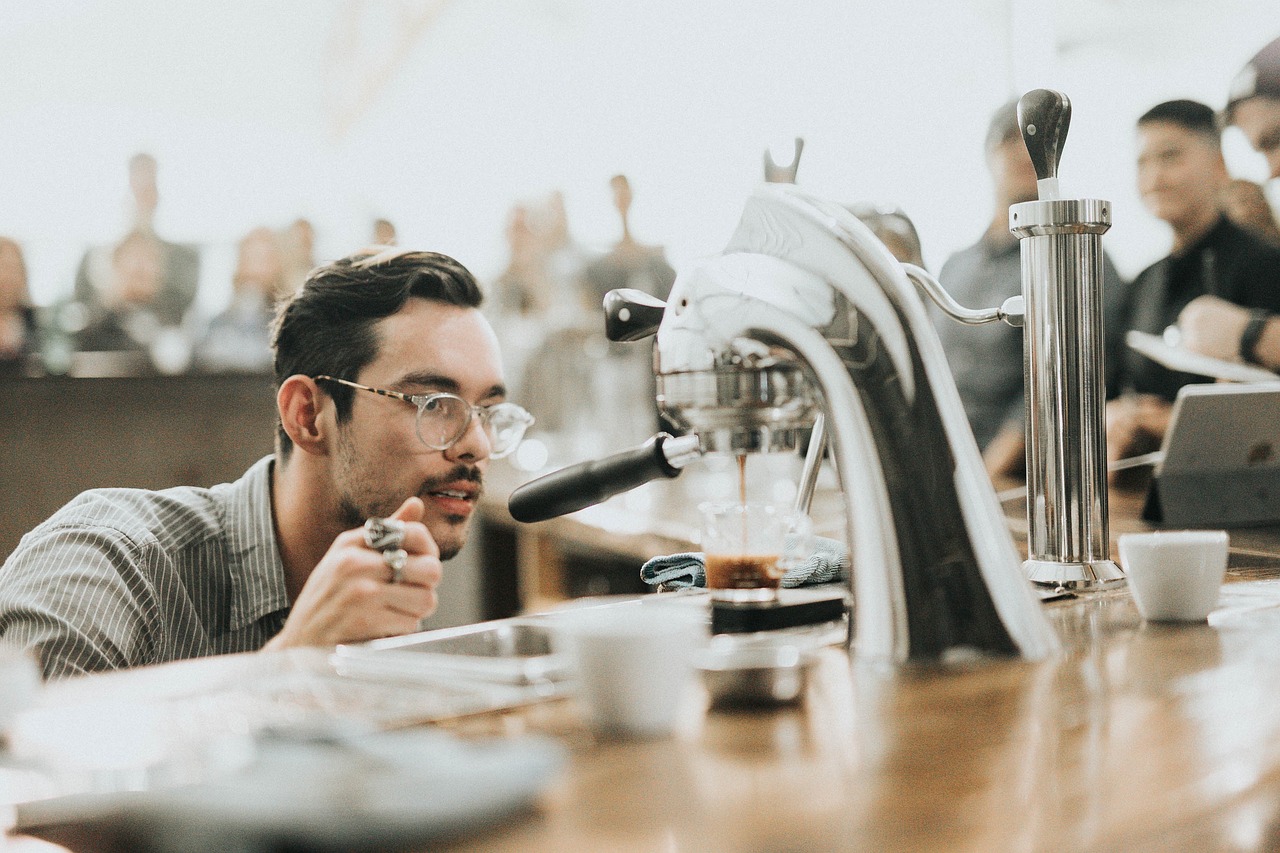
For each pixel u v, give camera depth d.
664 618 0.73
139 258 5.85
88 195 7.13
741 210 0.89
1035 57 3.58
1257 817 0.55
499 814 0.51
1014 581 0.85
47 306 5.21
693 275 0.88
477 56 6.85
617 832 0.51
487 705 0.74
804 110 4.57
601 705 0.67
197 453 3.41
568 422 4.06
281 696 0.76
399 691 0.78
